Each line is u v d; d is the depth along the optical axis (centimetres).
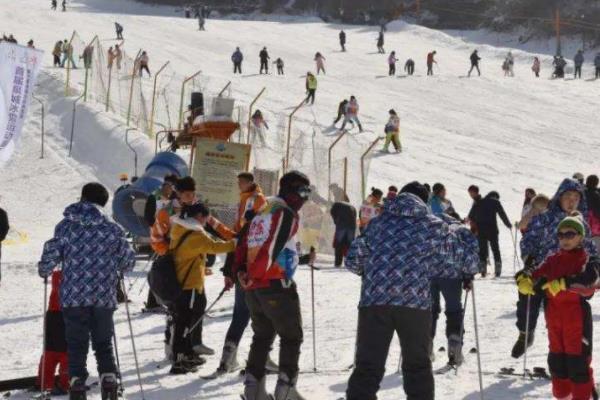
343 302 1809
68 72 5206
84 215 1003
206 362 1238
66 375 1115
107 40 7512
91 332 1010
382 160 4478
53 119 4806
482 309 1680
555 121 5522
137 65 5381
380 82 6475
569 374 937
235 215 2600
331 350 1313
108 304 1005
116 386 1003
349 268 864
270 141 4219
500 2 11656
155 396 1059
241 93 5738
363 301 847
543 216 1039
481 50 8538
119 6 14162
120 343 1413
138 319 1636
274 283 950
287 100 5625
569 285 916
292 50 7719
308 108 5434
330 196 2789
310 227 2633
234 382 1122
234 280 996
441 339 1403
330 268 2486
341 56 7594
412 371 845
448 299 1172
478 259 980
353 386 841
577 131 5303
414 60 7675
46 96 5122
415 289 834
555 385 956
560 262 920
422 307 838
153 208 1988
